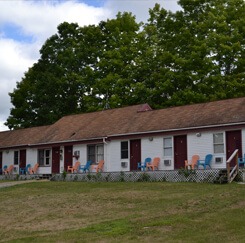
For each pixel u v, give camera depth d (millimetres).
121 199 20375
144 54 42938
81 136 35156
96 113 39156
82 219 16578
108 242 12570
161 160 30188
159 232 13320
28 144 39438
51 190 25328
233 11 40188
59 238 13406
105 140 33219
